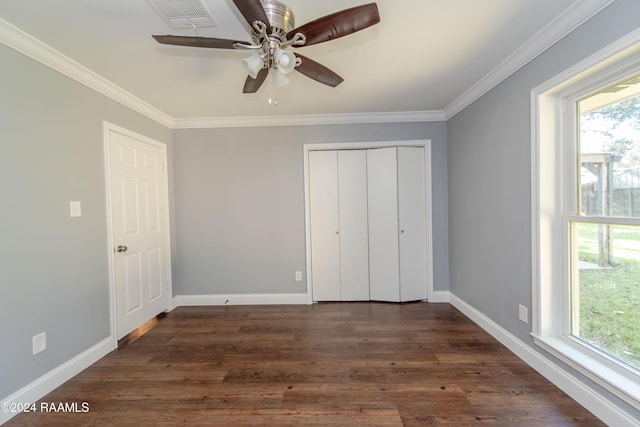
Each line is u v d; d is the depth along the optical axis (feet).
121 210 8.14
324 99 9.00
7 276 5.23
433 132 10.60
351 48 6.20
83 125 6.88
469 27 5.51
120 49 6.04
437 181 10.67
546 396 5.44
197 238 10.87
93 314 7.04
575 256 5.83
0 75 5.15
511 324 7.09
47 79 5.99
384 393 5.60
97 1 4.61
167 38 4.48
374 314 9.74
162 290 10.02
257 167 10.78
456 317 9.30
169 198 10.49
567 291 5.95
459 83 8.05
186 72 7.07
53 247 6.08
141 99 8.70
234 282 10.93
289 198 10.81
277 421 4.95
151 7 4.80
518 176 6.68
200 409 5.27
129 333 8.40
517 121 6.66
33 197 5.70
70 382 6.16
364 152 10.93
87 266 6.91
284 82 5.21
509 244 7.07
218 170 10.80
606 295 5.20
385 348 7.34
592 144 5.42
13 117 5.36
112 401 5.52
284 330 8.59
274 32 4.43
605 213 5.18
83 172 6.86
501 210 7.36
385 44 6.07
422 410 5.14
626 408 4.48
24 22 5.11
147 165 9.32
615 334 5.03
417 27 5.49
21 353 5.41
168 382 6.09
